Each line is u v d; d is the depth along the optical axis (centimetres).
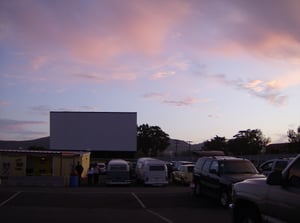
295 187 740
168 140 12631
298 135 6825
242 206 916
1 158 4062
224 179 1972
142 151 12356
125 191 2802
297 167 748
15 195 2434
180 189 3016
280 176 762
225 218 1608
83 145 6769
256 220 855
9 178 3306
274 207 782
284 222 754
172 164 4512
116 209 1897
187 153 10331
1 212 1733
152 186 3491
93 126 6819
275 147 7825
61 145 6750
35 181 3306
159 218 1599
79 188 3102
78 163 3750
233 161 2077
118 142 6838
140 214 1720
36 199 2256
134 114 6900
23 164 4091
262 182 849
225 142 9506
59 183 3325
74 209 1877
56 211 1792
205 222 1505
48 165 4384
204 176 2245
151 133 12425
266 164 2353
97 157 7081
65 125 6781
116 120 6862
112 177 3497
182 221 1525
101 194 2562
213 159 2181
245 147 8388
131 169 4519
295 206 721
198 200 2255
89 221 1509
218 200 2133
